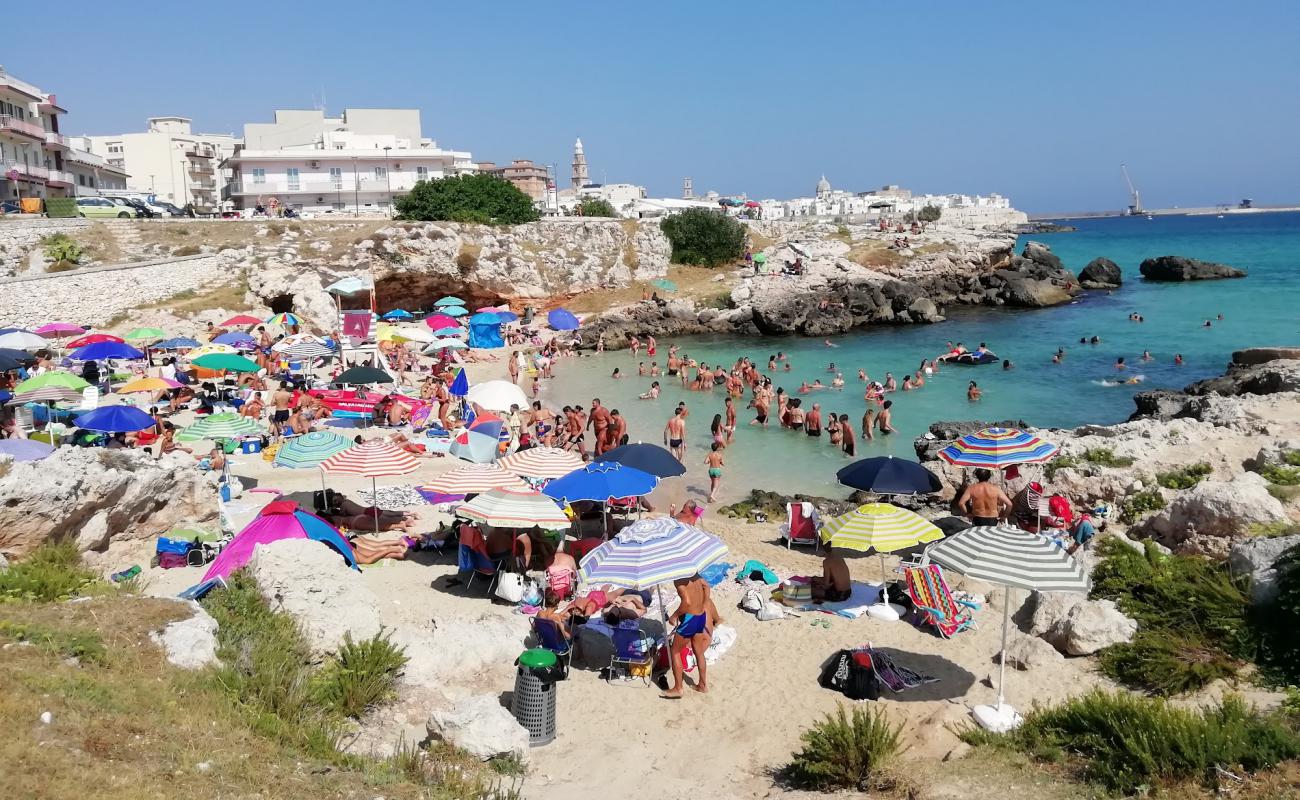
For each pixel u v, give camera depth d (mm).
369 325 39344
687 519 19812
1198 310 58719
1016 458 18422
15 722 7562
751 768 10500
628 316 58688
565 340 54281
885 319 59688
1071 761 9734
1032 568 10734
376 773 8867
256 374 35031
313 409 30391
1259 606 12055
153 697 8781
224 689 9461
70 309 41156
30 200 53906
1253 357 32469
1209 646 11797
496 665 12672
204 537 15648
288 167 82688
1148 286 74625
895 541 14234
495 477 17312
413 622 13891
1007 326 56219
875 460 18484
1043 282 66875
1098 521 17891
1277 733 9133
